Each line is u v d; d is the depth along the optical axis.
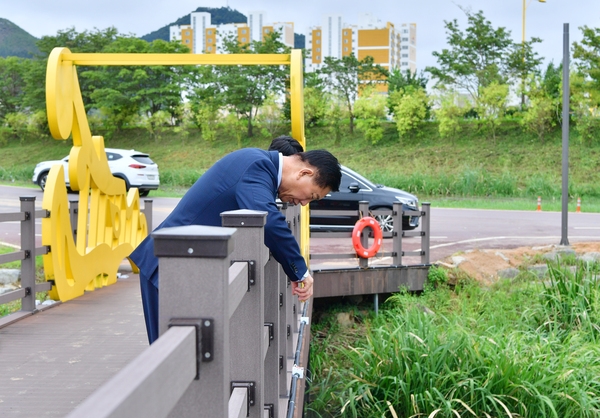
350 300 9.61
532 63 32.84
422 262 9.81
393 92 35.97
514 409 5.47
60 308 5.82
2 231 13.37
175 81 36.50
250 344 1.96
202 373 1.19
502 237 14.10
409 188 27.00
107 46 37.69
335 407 6.07
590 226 16.64
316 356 7.29
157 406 0.87
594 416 5.44
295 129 5.76
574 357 6.45
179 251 1.16
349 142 34.62
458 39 33.25
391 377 5.73
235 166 2.46
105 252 7.25
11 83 40.25
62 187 6.02
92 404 0.71
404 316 7.75
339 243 13.14
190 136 36.72
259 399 1.96
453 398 5.54
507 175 27.02
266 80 35.12
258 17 147.12
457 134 32.94
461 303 8.72
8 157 36.25
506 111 33.53
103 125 37.84
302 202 2.74
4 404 3.30
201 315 1.18
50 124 5.50
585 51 30.05
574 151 29.83
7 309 7.45
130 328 5.05
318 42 137.00
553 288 8.76
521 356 6.04
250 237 1.93
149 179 20.55
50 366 4.00
